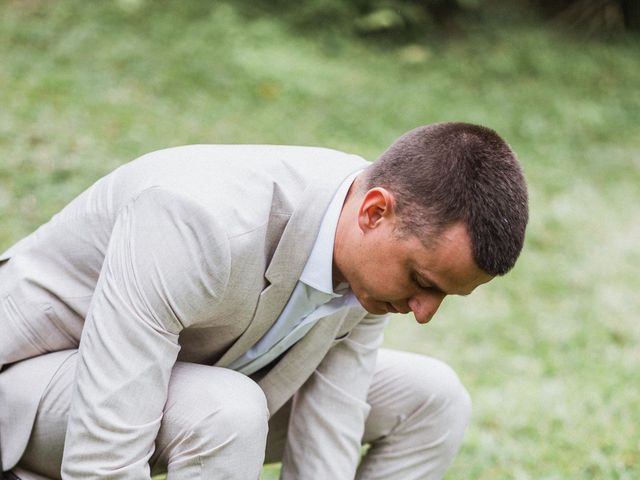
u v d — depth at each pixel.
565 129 8.80
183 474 1.89
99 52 7.81
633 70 10.28
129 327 1.77
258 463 1.93
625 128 9.19
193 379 1.95
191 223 1.79
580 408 4.13
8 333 2.01
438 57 9.82
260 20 9.12
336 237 1.92
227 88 7.85
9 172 5.59
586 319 5.45
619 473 3.40
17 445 1.99
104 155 6.10
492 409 4.09
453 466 3.46
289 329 2.04
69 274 2.04
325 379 2.27
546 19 11.37
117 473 1.75
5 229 5.04
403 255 1.80
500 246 1.75
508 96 9.23
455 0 10.55
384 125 7.92
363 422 2.30
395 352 2.47
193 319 1.83
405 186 1.79
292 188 1.97
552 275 6.05
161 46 8.23
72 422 1.79
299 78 8.34
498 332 5.15
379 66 9.23
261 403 1.95
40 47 7.66
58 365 2.00
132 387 1.77
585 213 7.14
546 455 3.59
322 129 7.59
